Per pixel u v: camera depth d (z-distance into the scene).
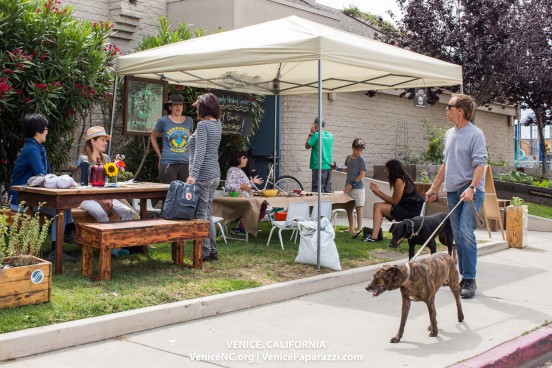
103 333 4.81
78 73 8.85
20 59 8.20
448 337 5.02
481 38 14.65
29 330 4.48
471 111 6.47
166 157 8.71
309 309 5.89
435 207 9.27
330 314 5.71
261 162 13.74
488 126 21.44
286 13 13.77
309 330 5.18
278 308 5.93
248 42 7.57
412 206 9.18
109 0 12.11
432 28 15.03
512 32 14.88
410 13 15.27
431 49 14.99
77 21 9.41
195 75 10.36
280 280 6.61
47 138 9.06
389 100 16.86
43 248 7.53
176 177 8.78
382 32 16.91
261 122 14.03
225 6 12.53
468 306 6.07
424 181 13.58
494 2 14.52
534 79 16.16
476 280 7.34
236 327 5.23
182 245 7.03
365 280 7.31
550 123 21.86
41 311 4.91
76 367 4.17
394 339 4.86
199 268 6.87
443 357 4.51
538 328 5.32
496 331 5.21
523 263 8.55
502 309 5.96
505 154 22.48
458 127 6.56
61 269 6.36
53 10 8.96
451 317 5.65
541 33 15.77
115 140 11.88
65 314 4.91
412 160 16.81
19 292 4.99
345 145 15.54
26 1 8.64
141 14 12.41
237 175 9.20
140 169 11.06
